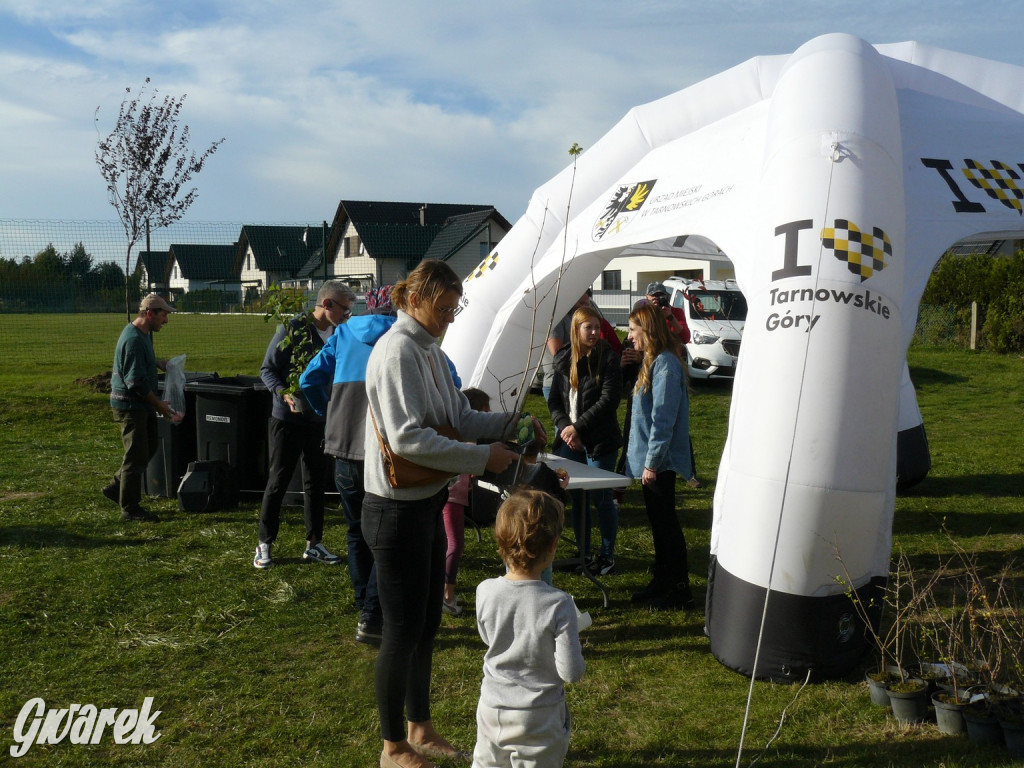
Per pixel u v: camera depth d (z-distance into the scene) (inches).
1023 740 139.0
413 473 131.5
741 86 243.4
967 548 261.0
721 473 179.0
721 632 175.8
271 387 237.8
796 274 165.9
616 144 267.1
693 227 205.3
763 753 143.7
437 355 141.2
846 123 177.6
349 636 196.7
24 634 195.5
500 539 119.2
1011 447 421.4
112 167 545.3
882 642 175.3
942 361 789.9
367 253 1443.2
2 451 408.8
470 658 185.0
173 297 844.6
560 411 250.4
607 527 241.8
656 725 154.5
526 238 279.3
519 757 115.7
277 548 260.8
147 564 244.4
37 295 596.4
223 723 156.5
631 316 216.8
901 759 139.9
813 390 161.2
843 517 161.6
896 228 173.0
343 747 148.7
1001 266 866.1
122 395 282.7
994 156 207.5
